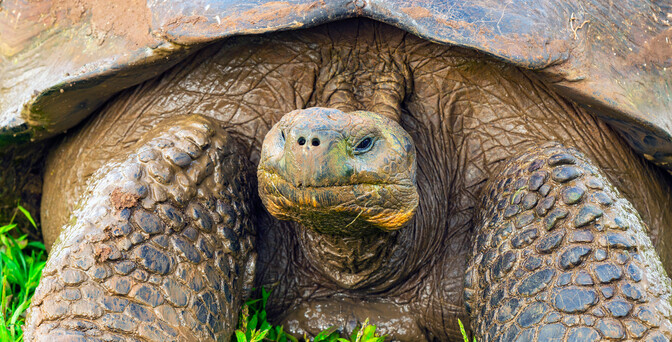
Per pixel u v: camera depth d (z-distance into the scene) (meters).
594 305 3.92
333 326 5.17
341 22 4.76
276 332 5.12
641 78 4.64
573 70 4.41
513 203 4.50
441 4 4.38
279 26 4.30
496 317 4.21
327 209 3.87
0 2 5.64
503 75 4.89
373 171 3.79
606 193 4.28
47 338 3.94
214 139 4.68
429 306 5.19
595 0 4.76
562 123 4.99
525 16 4.42
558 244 4.16
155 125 5.14
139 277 4.07
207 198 4.48
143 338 3.98
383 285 5.09
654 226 5.29
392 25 4.47
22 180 6.11
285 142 3.70
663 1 5.08
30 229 6.39
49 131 5.30
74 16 5.14
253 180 5.05
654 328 3.84
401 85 4.98
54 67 5.00
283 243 5.19
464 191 5.19
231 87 5.06
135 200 4.20
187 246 4.27
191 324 4.12
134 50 4.58
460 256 5.16
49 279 4.08
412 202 4.03
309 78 5.02
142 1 4.70
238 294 4.54
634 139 4.82
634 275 3.97
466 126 5.13
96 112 5.42
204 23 4.39
